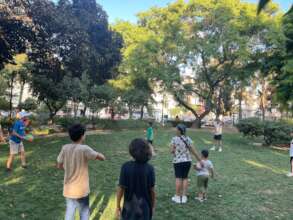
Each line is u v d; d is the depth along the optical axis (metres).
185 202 6.10
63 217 5.09
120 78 32.44
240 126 18.72
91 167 9.09
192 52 28.12
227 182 8.00
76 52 18.39
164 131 24.61
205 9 27.92
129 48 30.25
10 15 12.97
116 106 28.31
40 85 20.53
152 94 36.94
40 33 15.36
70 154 3.81
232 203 6.25
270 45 25.98
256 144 17.92
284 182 8.30
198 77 31.94
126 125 26.86
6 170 8.08
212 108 36.59
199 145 15.93
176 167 6.06
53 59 18.25
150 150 3.29
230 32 25.77
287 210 5.98
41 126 19.84
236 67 29.22
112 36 25.23
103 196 6.30
